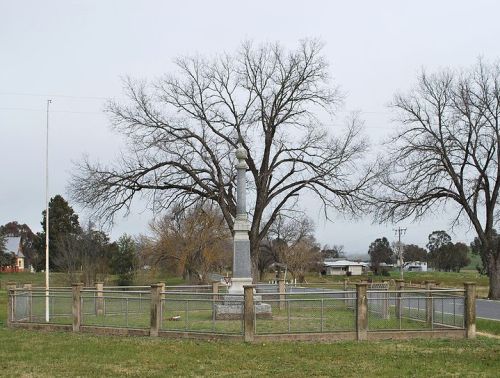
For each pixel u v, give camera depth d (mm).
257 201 41656
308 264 91375
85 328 19891
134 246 76688
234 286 24000
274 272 105500
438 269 124188
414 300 20000
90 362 14625
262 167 42156
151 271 70562
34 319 21484
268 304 21203
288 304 18109
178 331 18406
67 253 65125
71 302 21094
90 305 22266
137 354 15609
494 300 40094
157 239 75375
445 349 16312
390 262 133500
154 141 39531
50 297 21188
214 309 18438
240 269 24266
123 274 68250
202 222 60469
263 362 14500
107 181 38312
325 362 14453
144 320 21266
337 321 19906
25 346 17047
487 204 42719
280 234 86875
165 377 12859
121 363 14477
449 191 42875
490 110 41719
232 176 40719
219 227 61406
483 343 17344
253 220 41875
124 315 22344
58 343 17531
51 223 78250
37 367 14039
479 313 28781
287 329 18281
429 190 42625
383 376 12844
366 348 16375
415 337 18188
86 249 65250
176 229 62188
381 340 17797
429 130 42656
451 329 18484
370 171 53844
